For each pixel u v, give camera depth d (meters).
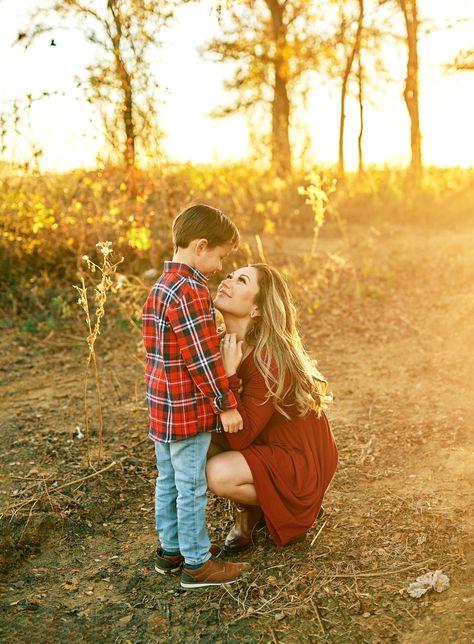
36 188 8.23
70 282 7.70
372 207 13.55
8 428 4.57
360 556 3.17
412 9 14.77
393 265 9.12
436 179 15.55
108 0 7.44
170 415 2.76
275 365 3.01
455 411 4.73
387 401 5.03
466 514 3.43
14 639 2.73
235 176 14.01
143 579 3.10
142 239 7.46
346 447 4.29
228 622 2.80
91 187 8.10
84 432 4.51
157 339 2.76
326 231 11.91
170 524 3.04
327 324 6.98
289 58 17.45
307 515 3.14
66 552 3.33
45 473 3.92
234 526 3.25
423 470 3.93
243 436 2.99
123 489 3.81
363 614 2.80
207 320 2.67
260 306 3.06
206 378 2.68
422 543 3.22
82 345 6.39
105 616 2.87
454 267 8.76
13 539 3.34
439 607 2.80
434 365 5.70
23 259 7.88
